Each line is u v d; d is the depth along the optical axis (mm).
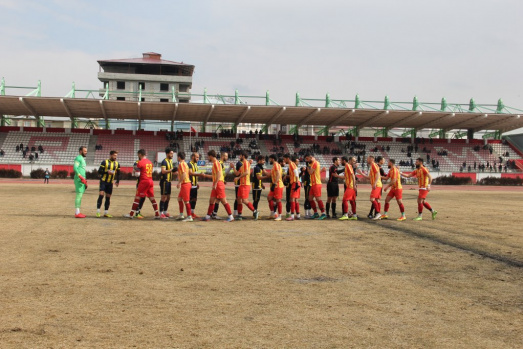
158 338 4145
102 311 4871
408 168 54688
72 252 7957
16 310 4852
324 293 5707
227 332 4324
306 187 14539
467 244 9445
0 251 7926
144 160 13172
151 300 5289
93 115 53750
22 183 36656
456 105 52750
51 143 51750
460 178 50500
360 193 30141
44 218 12758
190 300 5320
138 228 11195
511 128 59625
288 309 5047
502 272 6973
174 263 7262
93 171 45688
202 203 19875
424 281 6383
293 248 8789
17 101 46250
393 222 13391
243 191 13234
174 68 80062
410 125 58531
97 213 13492
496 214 16234
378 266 7297
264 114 52938
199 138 56562
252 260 7605
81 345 3959
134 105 48812
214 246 8859
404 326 4570
